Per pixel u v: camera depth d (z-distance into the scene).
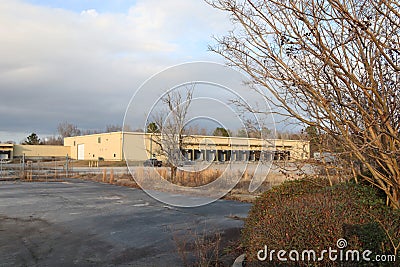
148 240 6.79
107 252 5.97
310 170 4.91
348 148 3.53
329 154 4.20
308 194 4.64
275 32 3.27
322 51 2.95
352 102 3.17
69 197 13.87
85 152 48.28
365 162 3.80
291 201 4.30
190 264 5.25
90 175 24.72
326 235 3.25
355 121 3.53
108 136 42.66
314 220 3.46
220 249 5.97
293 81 3.25
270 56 3.46
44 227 8.06
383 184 3.97
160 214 9.81
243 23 3.50
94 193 15.22
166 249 6.11
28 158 43.41
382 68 3.46
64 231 7.64
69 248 6.24
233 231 7.54
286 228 3.57
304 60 3.37
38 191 16.12
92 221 8.78
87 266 5.22
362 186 4.45
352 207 3.73
